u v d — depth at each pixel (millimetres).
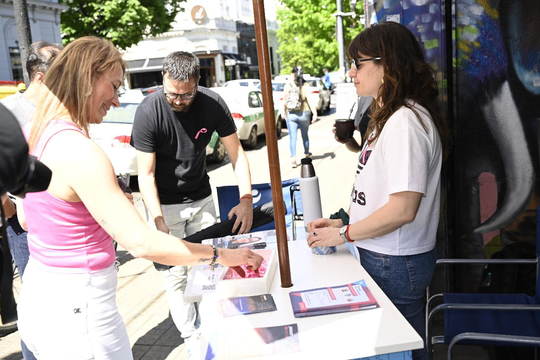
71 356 1735
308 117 9797
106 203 1633
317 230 2217
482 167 3371
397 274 2107
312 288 1986
